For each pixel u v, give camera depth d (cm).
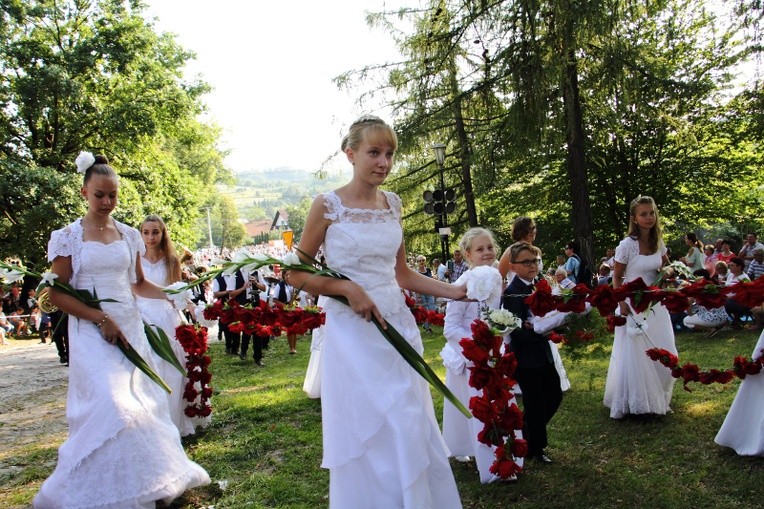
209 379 569
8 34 2480
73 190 2338
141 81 2689
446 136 1903
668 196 2145
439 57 1655
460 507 282
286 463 491
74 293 390
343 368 280
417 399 281
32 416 761
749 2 1199
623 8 1330
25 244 2330
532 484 409
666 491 382
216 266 348
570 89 1309
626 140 2095
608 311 355
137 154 2889
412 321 307
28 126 2580
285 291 1118
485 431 353
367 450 271
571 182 1429
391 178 2216
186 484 393
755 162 2003
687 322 1010
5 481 486
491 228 2205
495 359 346
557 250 2256
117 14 2680
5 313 2320
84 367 382
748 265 1323
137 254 435
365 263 293
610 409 571
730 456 432
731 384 631
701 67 1948
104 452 363
